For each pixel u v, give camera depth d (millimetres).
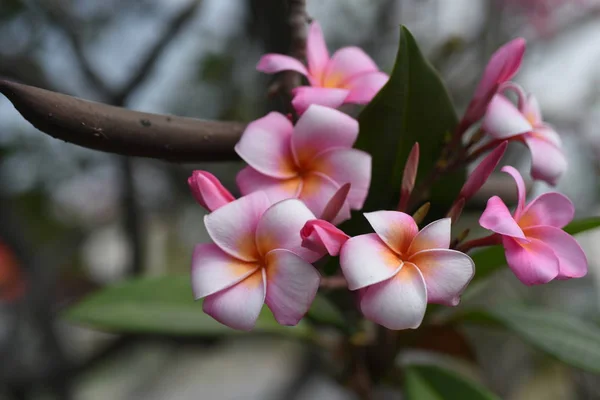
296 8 443
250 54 1018
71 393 933
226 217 371
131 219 890
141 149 381
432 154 463
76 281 1262
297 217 366
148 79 814
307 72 426
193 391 1698
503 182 498
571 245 381
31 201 1152
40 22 909
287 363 1606
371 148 452
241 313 354
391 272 346
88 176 1164
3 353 999
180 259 1430
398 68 438
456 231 741
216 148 403
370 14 1079
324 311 534
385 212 361
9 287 1092
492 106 421
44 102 346
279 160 396
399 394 659
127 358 1354
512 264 371
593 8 1139
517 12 1135
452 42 859
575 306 1227
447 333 581
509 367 1104
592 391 1048
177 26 737
